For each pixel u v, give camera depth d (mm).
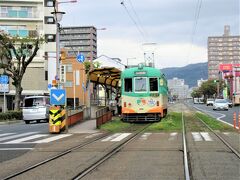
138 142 18109
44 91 70250
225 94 145750
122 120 32531
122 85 32062
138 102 31656
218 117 42906
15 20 70375
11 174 10711
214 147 15922
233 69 160500
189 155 13703
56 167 11758
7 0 70250
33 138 21172
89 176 10250
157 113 31734
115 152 14805
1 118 42562
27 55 51875
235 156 13438
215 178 9727
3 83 46344
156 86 31688
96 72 35312
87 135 22203
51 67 69750
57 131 23703
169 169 11078
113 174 10453
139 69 31812
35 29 70500
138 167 11453
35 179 9969
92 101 42219
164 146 16438
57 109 23797
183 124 29125
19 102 49469
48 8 73500
